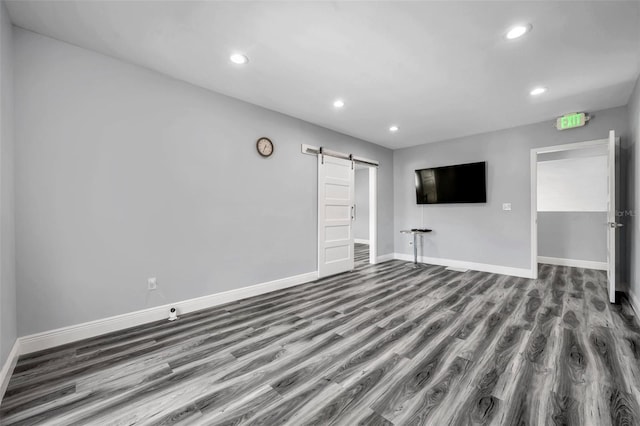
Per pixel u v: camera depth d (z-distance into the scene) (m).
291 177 3.95
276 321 2.70
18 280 2.04
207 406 1.54
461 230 5.05
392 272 4.75
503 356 2.01
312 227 4.26
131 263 2.56
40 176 2.13
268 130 3.66
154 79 2.70
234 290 3.30
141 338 2.34
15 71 2.03
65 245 2.24
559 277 4.33
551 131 4.09
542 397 1.57
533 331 2.40
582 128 3.82
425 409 1.49
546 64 2.57
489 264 4.71
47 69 2.17
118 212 2.49
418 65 2.59
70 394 1.64
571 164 5.26
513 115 3.89
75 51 2.29
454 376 1.78
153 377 1.80
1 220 1.73
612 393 1.59
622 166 3.51
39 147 2.13
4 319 1.75
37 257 2.12
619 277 3.53
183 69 2.67
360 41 2.23
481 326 2.52
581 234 5.16
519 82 2.92
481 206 4.79
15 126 2.03
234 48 2.33
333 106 3.58
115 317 2.48
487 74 2.75
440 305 3.09
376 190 5.55
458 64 2.57
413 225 5.73
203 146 3.04
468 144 4.93
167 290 2.79
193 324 2.63
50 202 2.17
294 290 3.73
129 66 2.55
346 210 4.83
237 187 3.34
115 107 2.47
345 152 4.84
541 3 1.82
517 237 4.41
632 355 1.99
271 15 1.93
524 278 4.26
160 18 1.96
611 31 2.09
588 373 1.79
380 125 4.35
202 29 2.08
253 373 1.84
